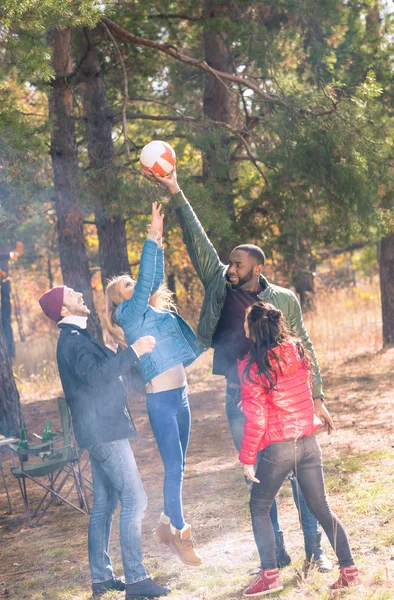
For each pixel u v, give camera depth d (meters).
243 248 4.32
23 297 39.66
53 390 14.49
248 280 4.35
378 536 4.64
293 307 4.43
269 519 4.00
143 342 4.17
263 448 3.91
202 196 10.27
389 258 14.70
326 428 4.41
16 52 7.44
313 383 4.32
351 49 12.16
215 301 4.41
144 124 16.38
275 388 3.82
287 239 12.74
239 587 4.18
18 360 18.11
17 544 5.80
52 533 6.00
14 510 6.89
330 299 22.02
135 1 12.05
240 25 11.44
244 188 13.07
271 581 3.96
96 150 12.44
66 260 12.29
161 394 4.32
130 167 10.52
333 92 11.07
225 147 11.92
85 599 4.38
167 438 4.30
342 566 3.89
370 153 10.75
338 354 14.84
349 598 3.71
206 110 14.10
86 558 5.21
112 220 12.73
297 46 12.33
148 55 13.24
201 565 4.67
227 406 4.53
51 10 7.12
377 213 11.00
